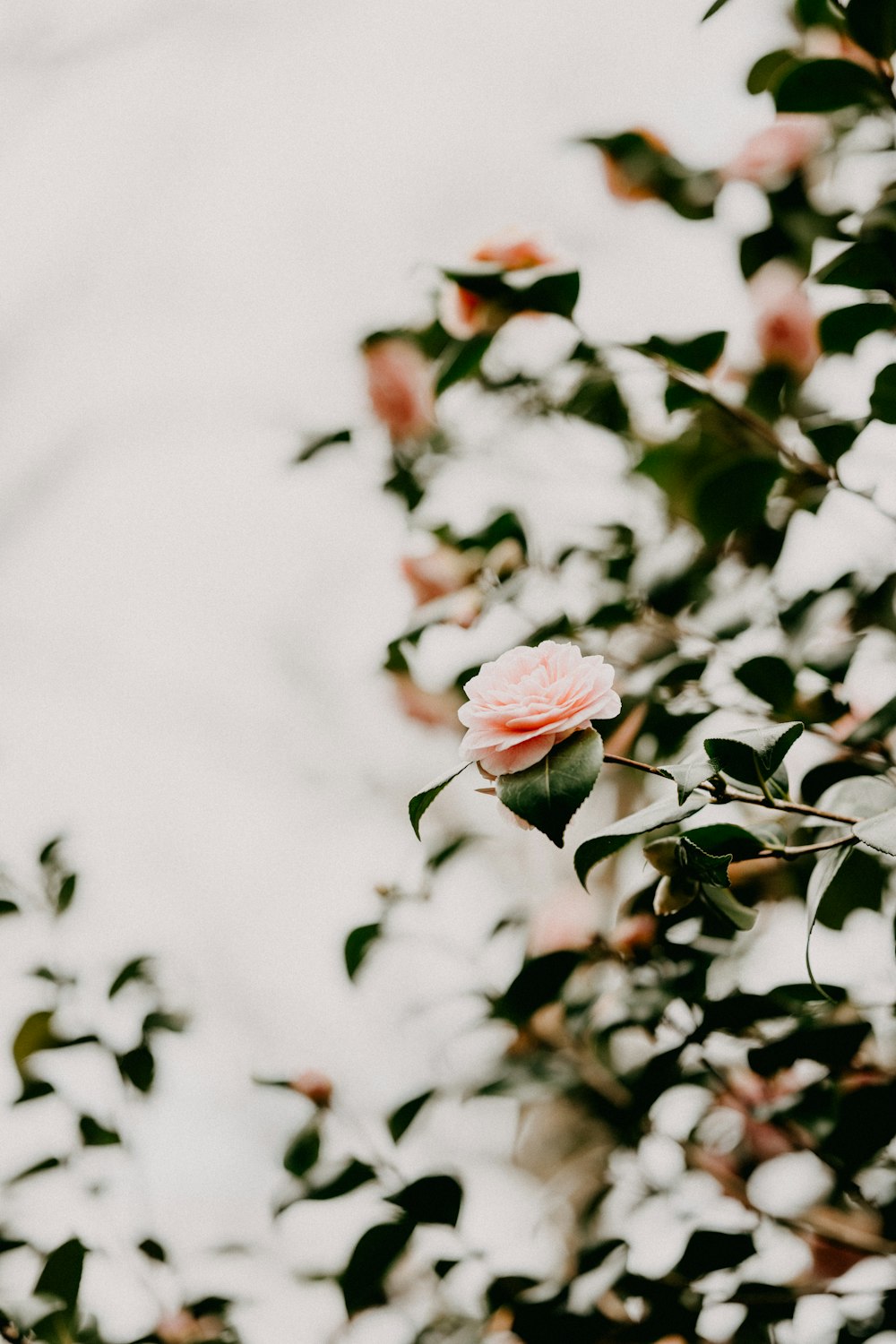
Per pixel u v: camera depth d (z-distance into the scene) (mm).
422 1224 1930
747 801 1601
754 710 1887
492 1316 1940
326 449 2260
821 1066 1859
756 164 1893
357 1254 1924
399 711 2443
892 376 1756
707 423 1951
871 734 1816
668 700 1898
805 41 1849
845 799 1716
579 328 1914
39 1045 2184
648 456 1955
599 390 1974
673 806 1600
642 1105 1881
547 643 1641
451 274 1905
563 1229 2205
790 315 1909
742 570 1951
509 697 1611
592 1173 2121
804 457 1925
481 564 2045
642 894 1904
